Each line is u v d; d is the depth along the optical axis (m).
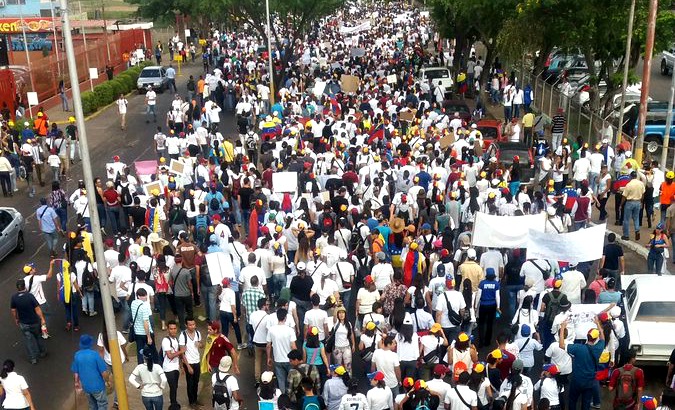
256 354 13.02
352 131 25.97
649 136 29.50
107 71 47.69
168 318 16.30
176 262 15.08
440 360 12.11
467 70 44.56
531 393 10.36
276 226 16.03
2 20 63.91
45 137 29.47
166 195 20.20
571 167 23.73
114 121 38.75
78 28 68.62
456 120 26.53
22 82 38.88
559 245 14.16
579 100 32.66
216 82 39.69
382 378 10.34
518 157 22.08
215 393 10.92
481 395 10.59
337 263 14.48
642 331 12.98
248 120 31.25
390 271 14.28
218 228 15.95
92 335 15.67
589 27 29.45
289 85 39.28
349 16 96.69
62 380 14.08
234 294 14.17
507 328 15.09
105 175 27.95
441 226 16.98
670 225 18.11
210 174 21.55
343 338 12.23
